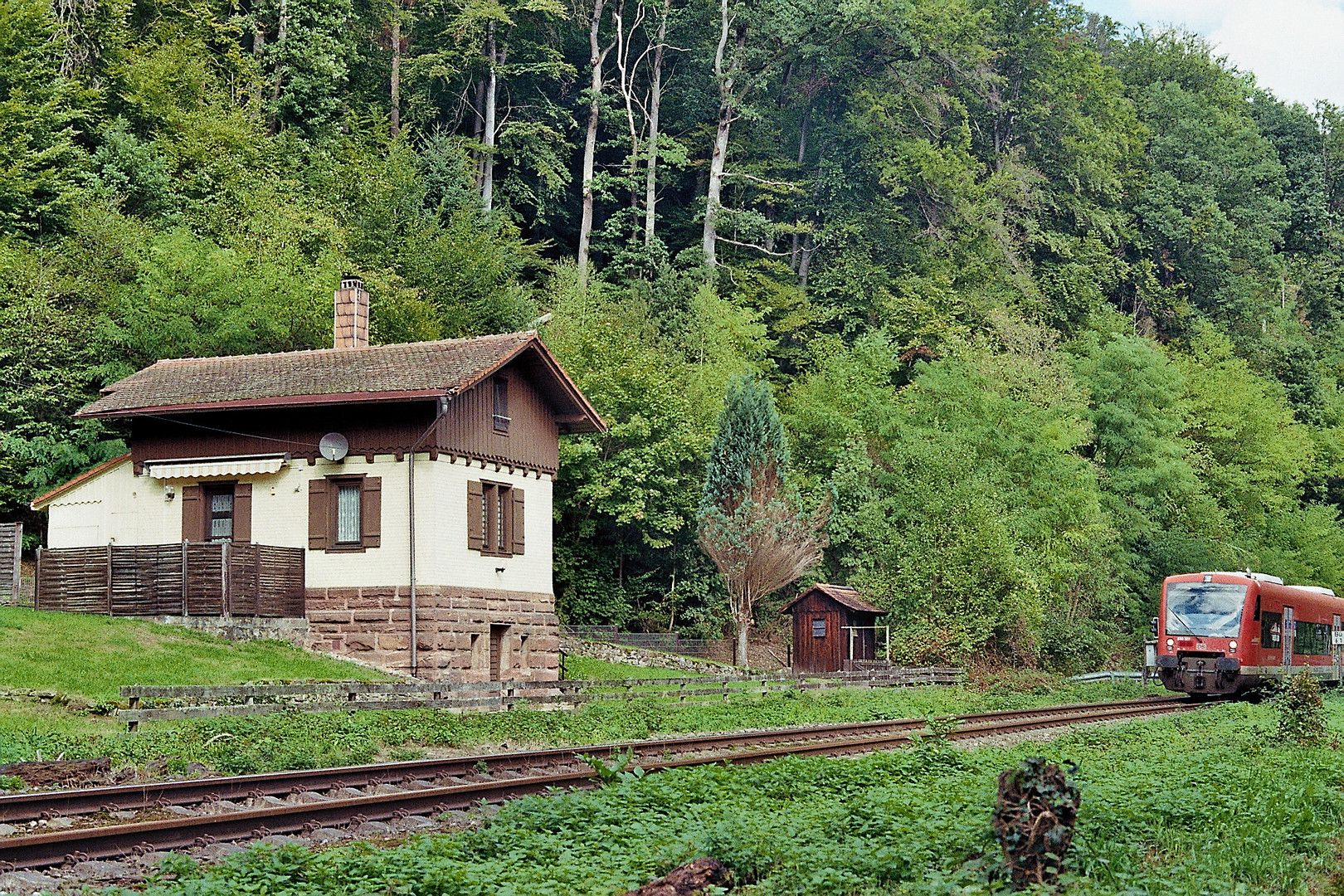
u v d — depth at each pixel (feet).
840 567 183.11
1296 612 137.80
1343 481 289.12
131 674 84.64
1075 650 171.63
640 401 162.40
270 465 108.99
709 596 174.60
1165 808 46.62
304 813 46.80
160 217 161.89
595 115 252.62
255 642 102.32
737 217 249.75
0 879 36.63
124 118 172.86
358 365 112.27
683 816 47.26
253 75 200.95
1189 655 128.67
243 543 107.04
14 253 137.28
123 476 115.65
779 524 154.40
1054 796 34.68
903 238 263.90
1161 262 322.34
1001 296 257.55
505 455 116.06
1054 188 299.38
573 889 36.50
